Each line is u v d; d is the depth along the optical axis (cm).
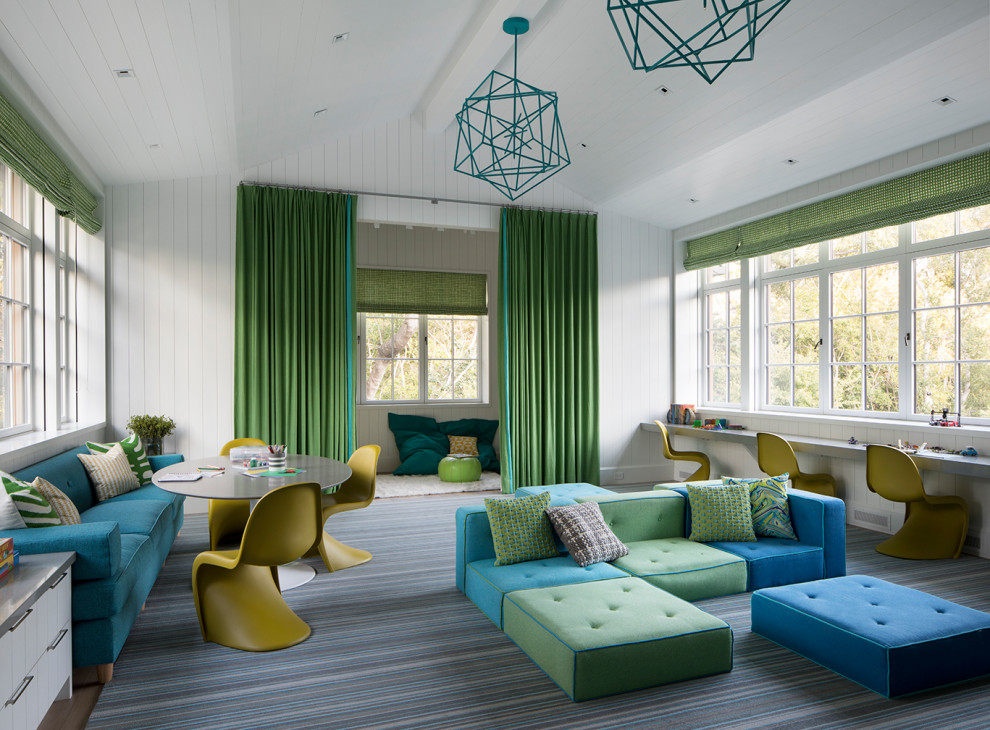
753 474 629
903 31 349
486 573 344
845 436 542
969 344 470
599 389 698
